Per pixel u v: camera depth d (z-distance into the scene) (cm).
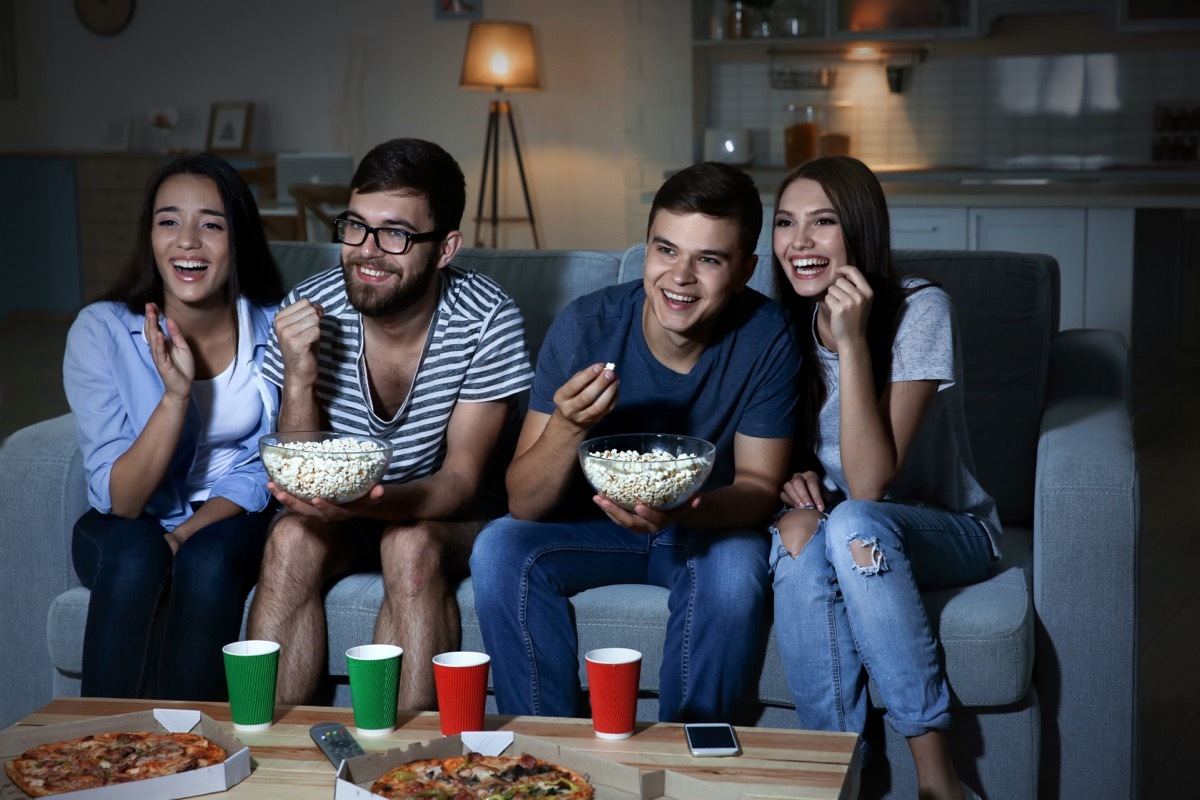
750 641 180
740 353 196
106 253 755
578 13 692
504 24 650
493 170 687
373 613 193
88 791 125
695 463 166
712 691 178
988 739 183
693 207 181
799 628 178
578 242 715
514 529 191
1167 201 460
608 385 177
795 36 586
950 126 602
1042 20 581
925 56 599
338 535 196
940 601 185
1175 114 555
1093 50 577
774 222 201
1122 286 471
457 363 204
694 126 621
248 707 146
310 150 754
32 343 693
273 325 201
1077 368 248
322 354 205
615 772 132
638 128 627
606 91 696
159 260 208
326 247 260
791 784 133
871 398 186
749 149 606
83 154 748
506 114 704
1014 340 234
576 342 198
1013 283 236
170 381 200
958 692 178
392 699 145
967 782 184
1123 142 579
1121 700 187
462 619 193
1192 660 278
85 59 784
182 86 771
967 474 205
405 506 189
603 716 144
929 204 496
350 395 205
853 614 175
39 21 788
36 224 760
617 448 179
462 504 198
